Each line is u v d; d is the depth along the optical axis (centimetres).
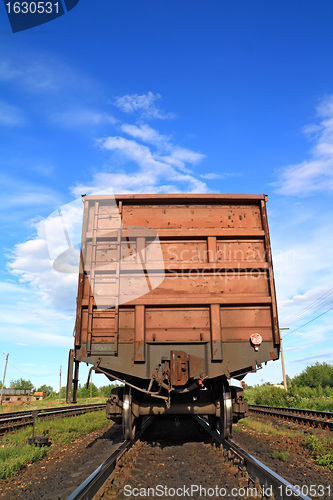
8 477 602
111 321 715
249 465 530
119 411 742
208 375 691
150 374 693
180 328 718
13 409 3234
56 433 1035
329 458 650
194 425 1063
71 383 677
